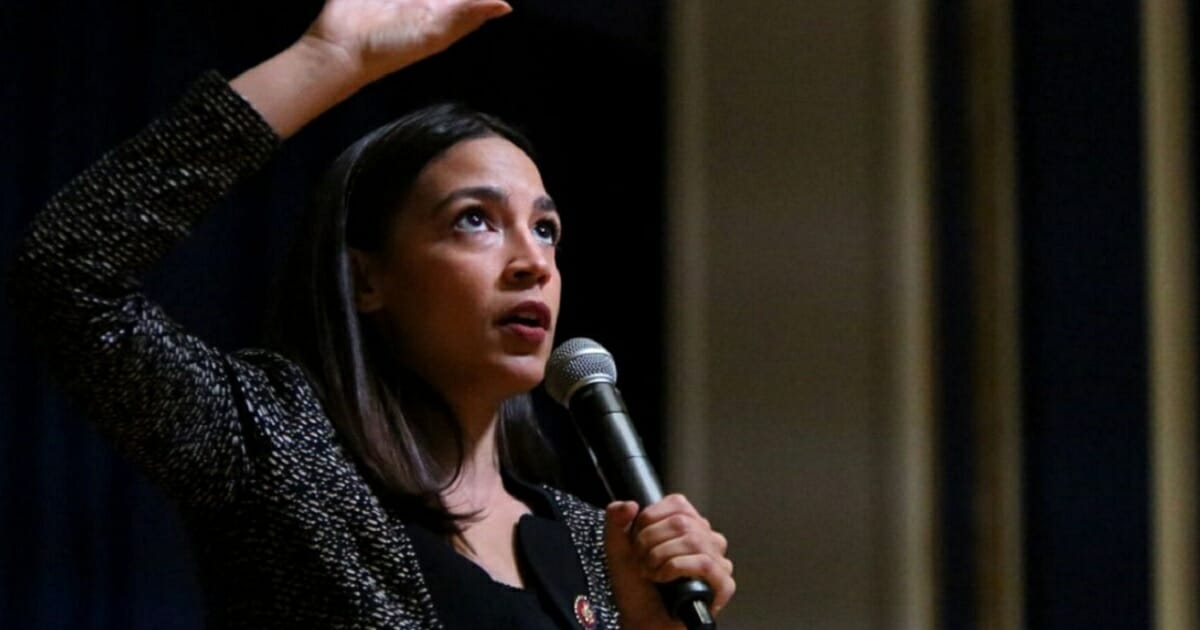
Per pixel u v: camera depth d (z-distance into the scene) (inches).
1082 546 523.5
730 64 567.8
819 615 534.0
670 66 578.2
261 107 164.7
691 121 572.1
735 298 558.3
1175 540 520.1
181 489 167.8
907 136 538.0
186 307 445.7
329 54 168.6
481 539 188.5
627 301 586.9
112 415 162.6
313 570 166.9
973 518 529.0
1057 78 540.7
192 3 463.5
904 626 519.5
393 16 172.1
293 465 170.6
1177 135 535.8
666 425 566.3
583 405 194.1
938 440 532.4
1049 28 542.6
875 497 530.3
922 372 533.3
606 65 587.8
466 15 172.2
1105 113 536.4
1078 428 529.0
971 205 540.1
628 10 577.6
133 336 160.1
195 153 162.2
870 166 541.3
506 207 192.5
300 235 193.2
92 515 425.1
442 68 532.4
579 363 197.3
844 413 538.6
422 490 180.4
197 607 444.8
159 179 161.2
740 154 562.3
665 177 583.2
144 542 434.6
